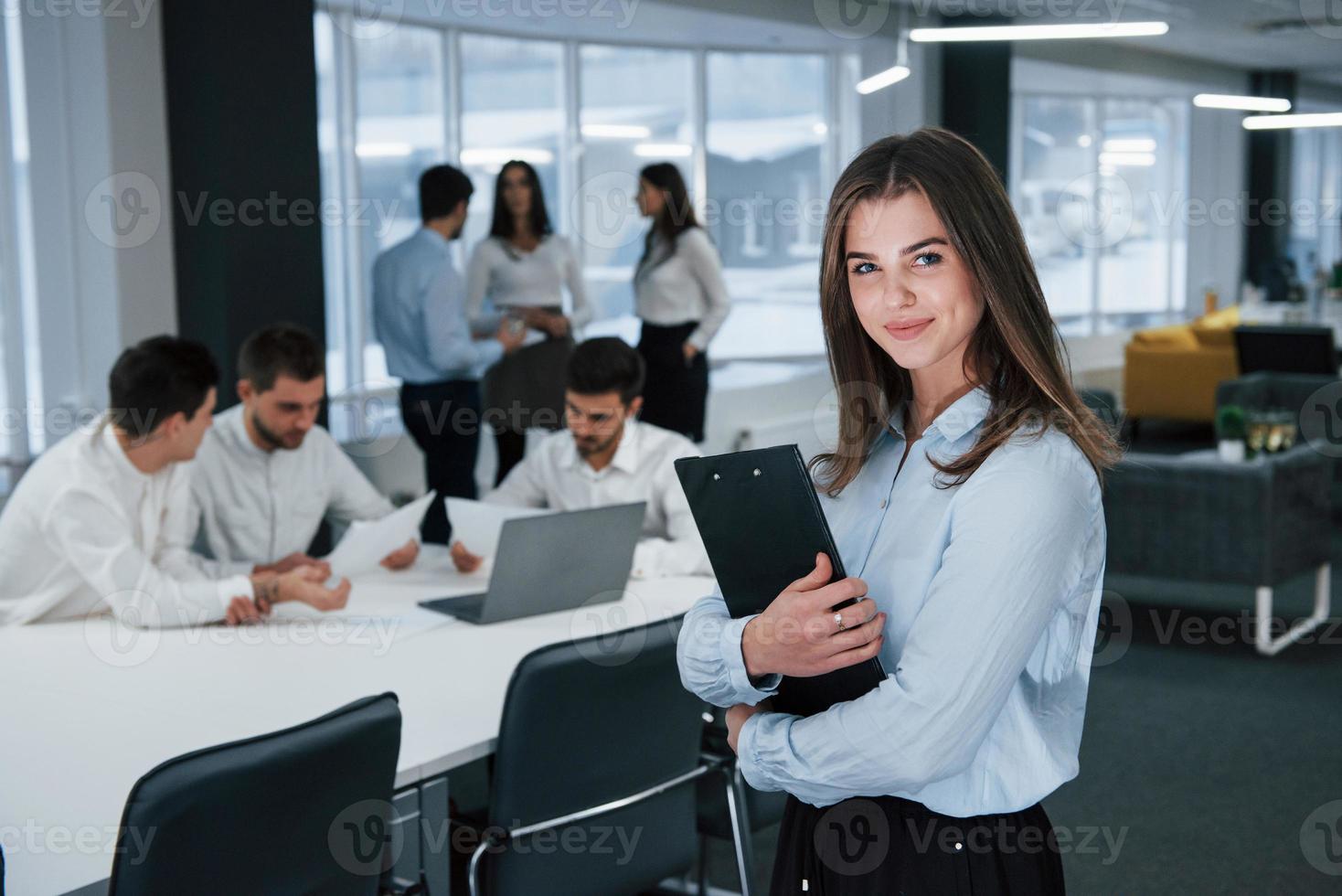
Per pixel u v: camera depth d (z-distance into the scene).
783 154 8.30
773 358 8.35
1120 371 10.91
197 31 4.48
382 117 6.45
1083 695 1.23
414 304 4.69
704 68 7.88
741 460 1.18
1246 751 3.74
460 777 2.58
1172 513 4.82
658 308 5.59
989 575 1.07
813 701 1.23
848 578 1.14
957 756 1.09
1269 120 10.27
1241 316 10.15
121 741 1.99
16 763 1.89
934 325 1.15
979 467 1.13
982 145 8.36
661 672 2.09
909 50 8.07
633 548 2.84
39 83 4.52
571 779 2.06
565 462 3.42
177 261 4.66
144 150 4.60
